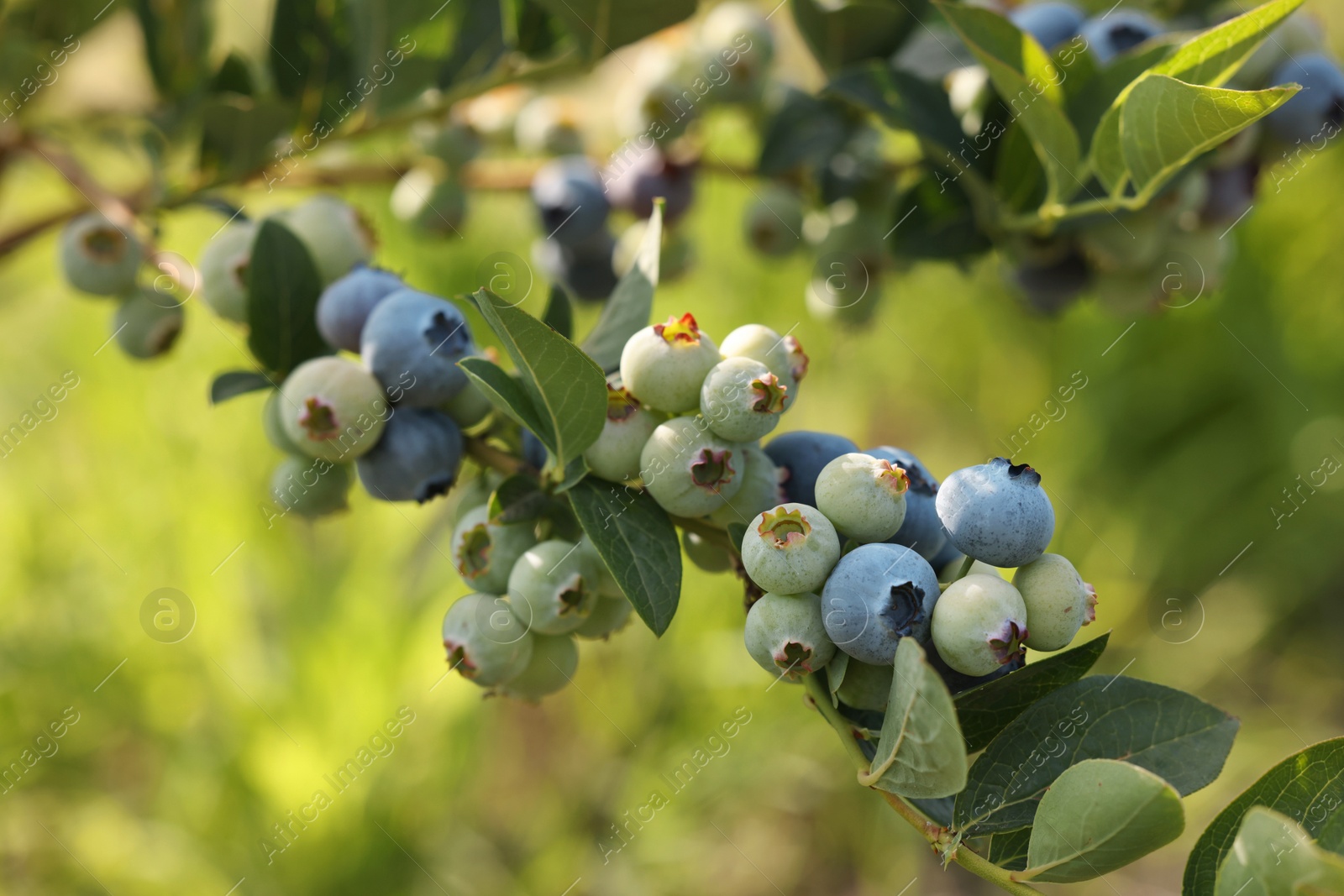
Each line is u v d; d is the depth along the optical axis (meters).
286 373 0.58
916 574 0.52
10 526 1.06
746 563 0.53
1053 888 1.08
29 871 0.97
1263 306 1.41
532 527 0.56
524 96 0.79
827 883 1.07
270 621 1.06
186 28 0.65
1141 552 1.33
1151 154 0.57
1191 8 0.65
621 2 0.61
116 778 1.05
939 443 1.39
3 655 1.01
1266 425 1.38
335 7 0.63
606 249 0.75
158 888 0.95
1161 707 0.53
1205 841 0.53
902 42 0.65
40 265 1.01
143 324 0.63
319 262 0.60
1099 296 0.66
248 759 0.98
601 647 1.10
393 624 1.02
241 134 0.63
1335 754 0.53
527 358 0.53
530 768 1.10
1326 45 0.65
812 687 0.53
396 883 0.99
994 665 0.52
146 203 0.64
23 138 0.65
